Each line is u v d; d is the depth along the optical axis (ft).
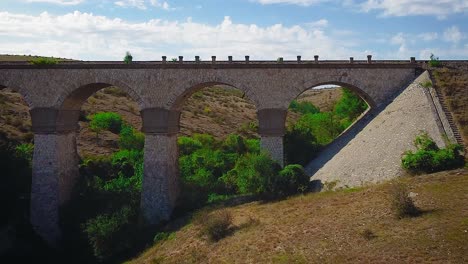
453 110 143.02
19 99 295.28
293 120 369.09
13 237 162.61
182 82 157.17
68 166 171.63
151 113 158.40
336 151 174.29
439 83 157.07
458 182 108.17
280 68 155.94
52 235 162.40
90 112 299.99
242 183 156.35
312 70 156.76
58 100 160.45
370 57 163.63
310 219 111.75
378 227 95.40
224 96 458.09
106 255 149.07
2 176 179.83
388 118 157.17
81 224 157.79
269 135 157.28
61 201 164.76
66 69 160.04
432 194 103.71
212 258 106.32
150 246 143.13
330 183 143.33
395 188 104.42
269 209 132.16
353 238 93.50
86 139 259.39
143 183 159.22
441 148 125.29
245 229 118.32
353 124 194.08
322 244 94.79
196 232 132.87
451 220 89.51
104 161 219.82
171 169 162.61
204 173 200.75
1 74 162.81
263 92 156.46
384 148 143.02
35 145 162.40
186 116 335.47
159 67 157.69
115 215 156.66
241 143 253.24
